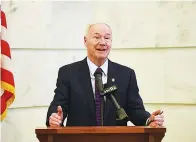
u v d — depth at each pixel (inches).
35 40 177.0
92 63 115.0
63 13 180.7
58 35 180.1
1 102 144.3
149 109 178.9
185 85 177.0
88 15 181.8
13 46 172.7
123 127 85.1
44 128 84.0
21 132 173.2
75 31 181.2
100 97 102.6
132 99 113.8
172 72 178.4
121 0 181.3
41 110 178.5
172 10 178.9
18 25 174.4
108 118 106.8
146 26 180.1
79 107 109.9
